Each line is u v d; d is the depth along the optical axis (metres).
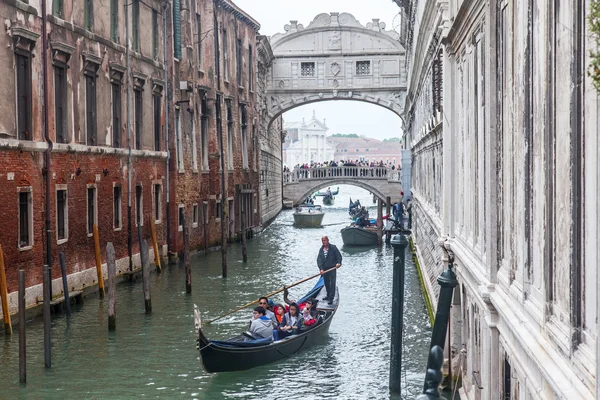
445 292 9.41
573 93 4.32
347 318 18.47
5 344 14.96
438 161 16.25
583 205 4.21
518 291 6.29
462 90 10.95
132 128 24.03
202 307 19.53
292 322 15.51
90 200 20.84
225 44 35.72
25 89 17.20
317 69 46.97
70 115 19.44
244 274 25.80
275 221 51.88
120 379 13.14
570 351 4.41
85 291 20.11
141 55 24.80
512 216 6.71
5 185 16.00
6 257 15.99
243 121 38.78
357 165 61.12
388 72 46.62
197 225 30.69
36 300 17.34
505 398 7.31
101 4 21.66
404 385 12.69
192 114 30.25
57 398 12.11
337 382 13.11
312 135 146.88
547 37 4.99
